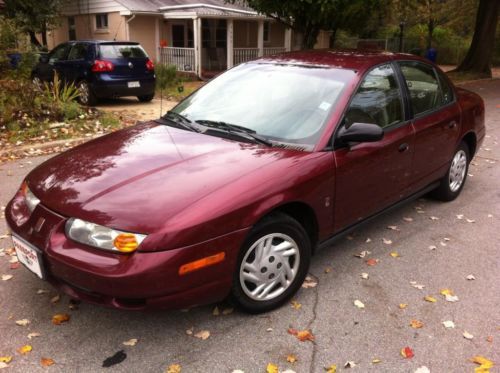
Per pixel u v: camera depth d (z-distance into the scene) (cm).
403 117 424
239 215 286
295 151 337
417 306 342
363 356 289
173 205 274
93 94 1168
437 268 397
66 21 2305
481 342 304
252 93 400
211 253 278
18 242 304
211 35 2261
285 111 372
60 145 772
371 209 396
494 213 517
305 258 338
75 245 273
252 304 317
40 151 739
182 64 1995
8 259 397
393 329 315
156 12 1966
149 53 2064
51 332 305
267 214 313
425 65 482
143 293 262
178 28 2141
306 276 361
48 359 280
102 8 2055
